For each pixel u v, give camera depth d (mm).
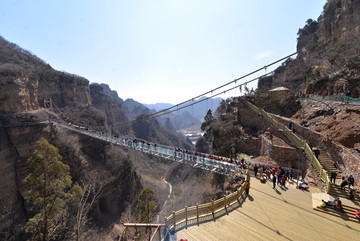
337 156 17938
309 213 12500
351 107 22031
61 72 82000
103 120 86312
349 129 19391
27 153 46969
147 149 27812
